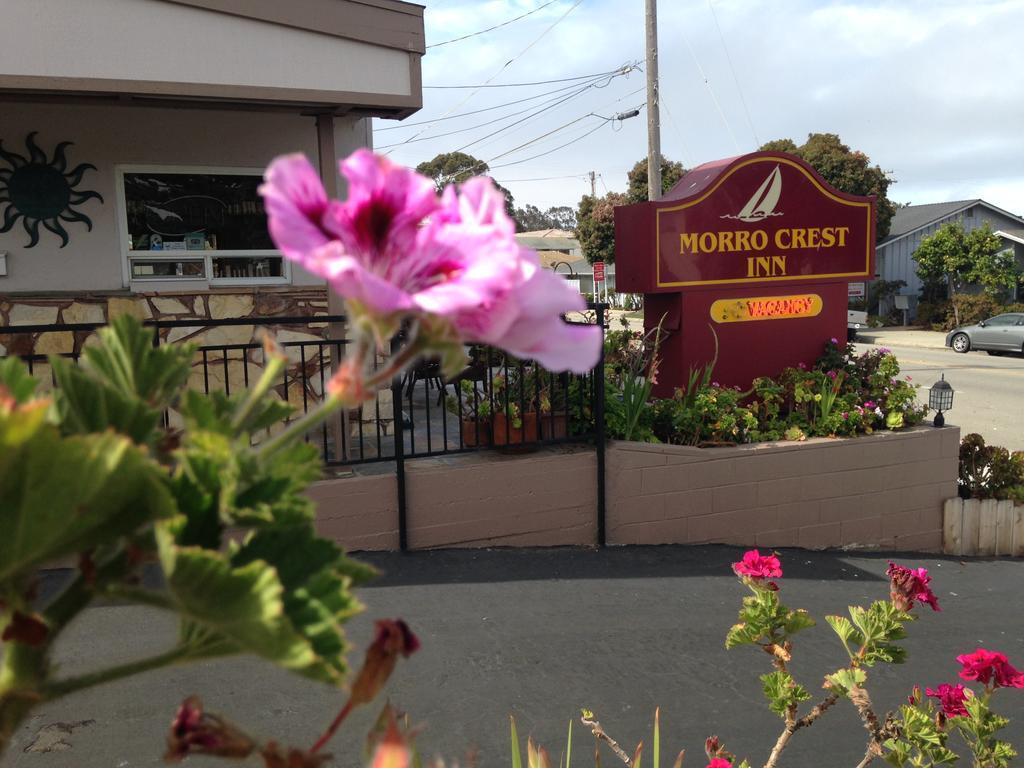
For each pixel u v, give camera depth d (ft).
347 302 1.95
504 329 2.06
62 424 2.19
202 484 2.12
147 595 2.10
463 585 16.39
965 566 21.68
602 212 117.60
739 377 24.56
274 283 23.09
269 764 2.29
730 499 20.47
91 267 21.50
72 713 11.25
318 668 1.89
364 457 19.10
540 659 13.67
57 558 1.99
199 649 2.16
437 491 17.93
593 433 19.49
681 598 16.61
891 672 14.56
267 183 1.91
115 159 21.35
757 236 24.32
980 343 76.28
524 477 18.62
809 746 11.70
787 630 8.72
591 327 2.27
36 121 20.58
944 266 100.68
